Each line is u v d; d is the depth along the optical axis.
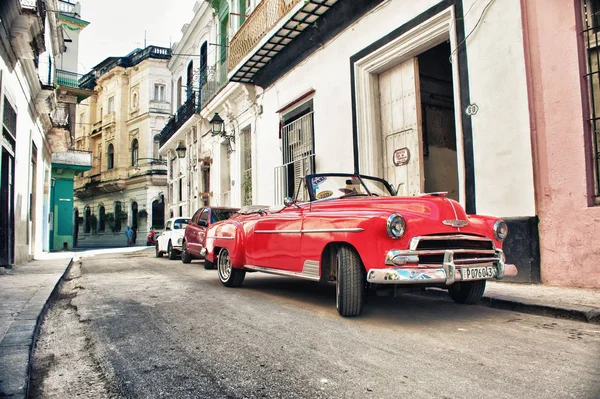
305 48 11.03
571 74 5.56
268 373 2.80
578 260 5.38
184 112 21.78
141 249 23.36
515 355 3.11
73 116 27.31
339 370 2.83
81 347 3.55
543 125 5.82
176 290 6.45
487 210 6.46
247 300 5.49
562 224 5.55
